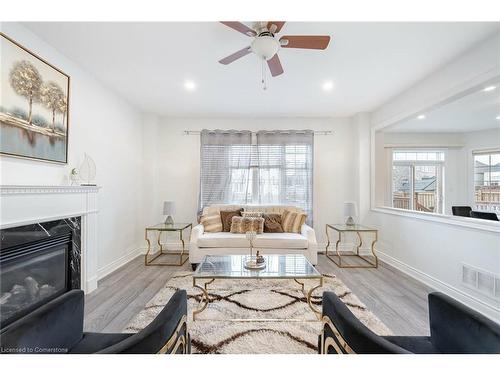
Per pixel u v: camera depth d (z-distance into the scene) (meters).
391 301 2.43
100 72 2.80
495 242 2.11
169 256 4.02
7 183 1.88
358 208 4.20
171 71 2.76
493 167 5.09
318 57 2.43
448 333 1.15
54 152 2.30
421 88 2.96
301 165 4.29
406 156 5.60
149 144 4.24
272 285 2.80
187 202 4.43
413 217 3.12
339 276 3.13
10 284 1.80
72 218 2.40
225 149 4.29
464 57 2.35
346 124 4.44
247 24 1.93
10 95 1.88
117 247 3.46
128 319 2.07
